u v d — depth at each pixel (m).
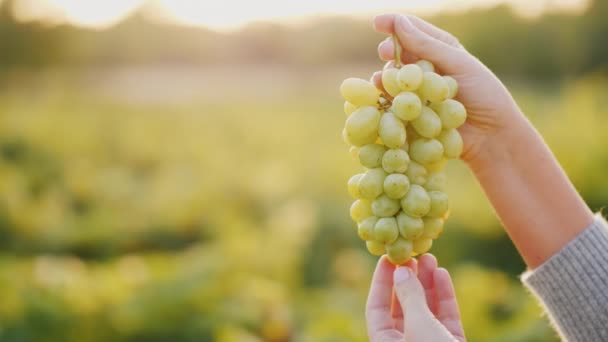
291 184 9.91
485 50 32.72
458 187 8.93
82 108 23.81
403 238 1.48
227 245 6.47
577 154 8.65
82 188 10.30
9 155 13.95
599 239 1.70
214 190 9.41
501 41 32.31
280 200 9.41
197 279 5.32
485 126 1.70
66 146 14.52
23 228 8.15
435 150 1.48
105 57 46.22
